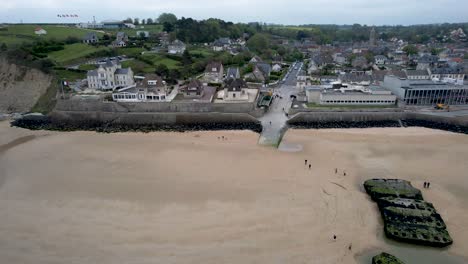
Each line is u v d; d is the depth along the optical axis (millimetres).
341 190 52406
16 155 68000
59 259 38438
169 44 168375
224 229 43156
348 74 115312
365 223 44500
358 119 85938
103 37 172750
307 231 42812
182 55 144250
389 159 63750
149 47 161500
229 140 75250
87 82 107875
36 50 133125
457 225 44031
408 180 55562
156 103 89312
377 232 42938
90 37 163875
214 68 118688
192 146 71625
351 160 63312
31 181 56562
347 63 167375
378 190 50312
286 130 80875
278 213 46438
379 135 77188
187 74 123500
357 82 111812
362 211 46969
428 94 92062
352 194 51219
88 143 74688
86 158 65750
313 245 40344
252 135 78438
